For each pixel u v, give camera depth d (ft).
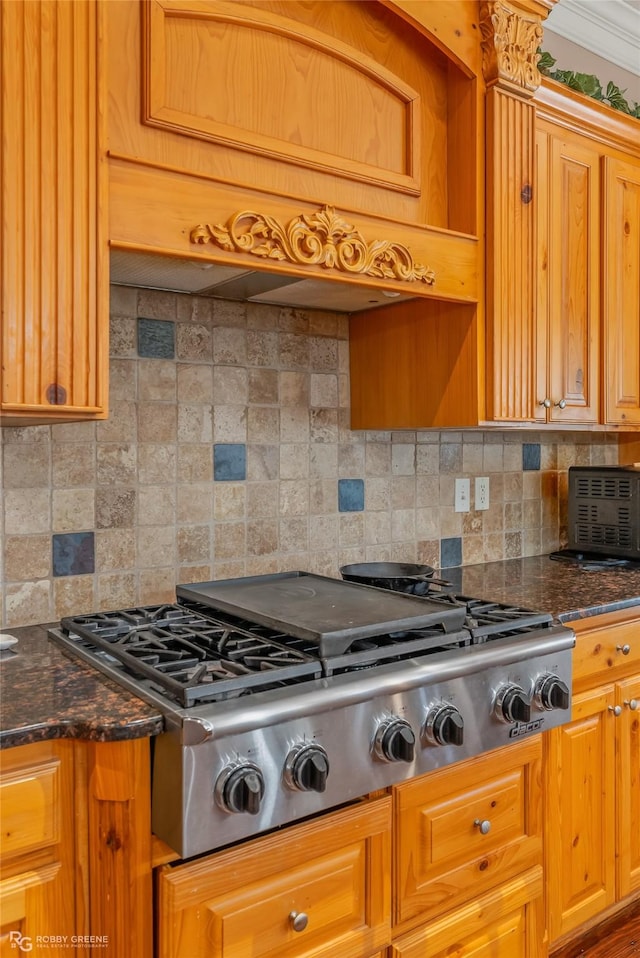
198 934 3.47
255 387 6.17
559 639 4.94
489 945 4.76
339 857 3.97
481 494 7.82
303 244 4.83
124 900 3.37
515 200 6.04
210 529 5.92
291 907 3.77
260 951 3.67
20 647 4.53
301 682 3.84
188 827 3.29
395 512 7.12
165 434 5.68
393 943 4.24
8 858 3.25
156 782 3.43
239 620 4.96
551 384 6.48
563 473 8.67
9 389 3.75
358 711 3.89
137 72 4.27
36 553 5.11
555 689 4.84
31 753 3.31
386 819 4.16
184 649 4.27
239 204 4.57
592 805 5.76
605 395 7.04
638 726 6.18
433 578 6.90
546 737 5.33
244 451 6.11
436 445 7.43
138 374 5.54
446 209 5.98
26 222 3.78
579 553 8.12
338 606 4.80
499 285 5.93
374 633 4.25
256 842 3.66
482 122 5.85
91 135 3.98
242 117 4.71
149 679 3.76
